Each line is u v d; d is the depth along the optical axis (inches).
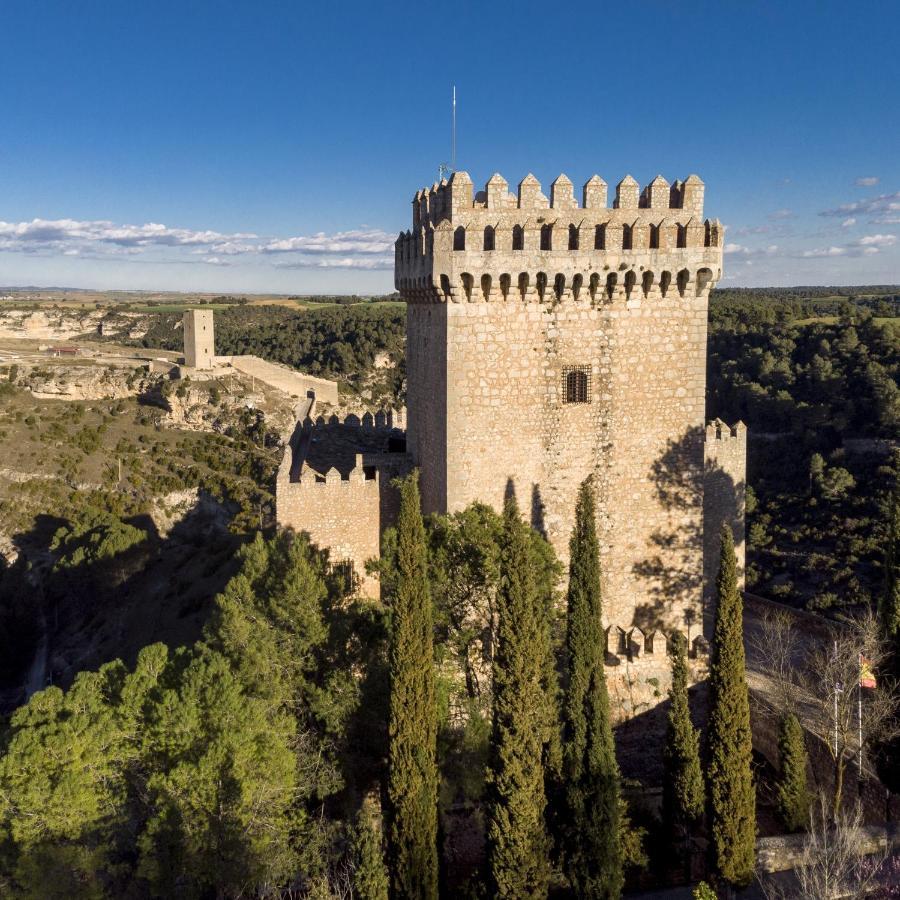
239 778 797.9
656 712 1063.0
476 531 934.4
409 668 765.9
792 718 976.3
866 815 1013.2
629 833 880.9
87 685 853.2
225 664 880.3
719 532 1582.2
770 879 876.0
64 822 745.0
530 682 741.9
